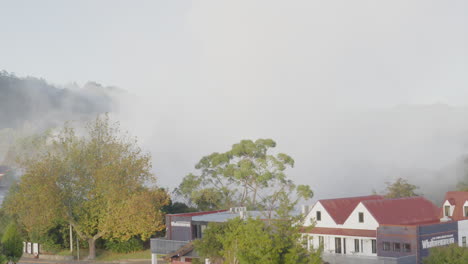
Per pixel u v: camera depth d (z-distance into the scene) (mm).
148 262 74062
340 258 53219
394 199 62062
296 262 39281
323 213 61625
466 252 46531
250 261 39656
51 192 76438
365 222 57906
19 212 82312
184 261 64438
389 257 51750
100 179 77500
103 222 77812
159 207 83750
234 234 43750
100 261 77312
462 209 62562
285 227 40719
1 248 53094
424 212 62531
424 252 53344
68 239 85625
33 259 81750
